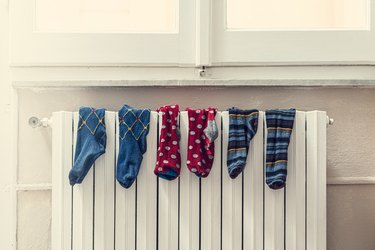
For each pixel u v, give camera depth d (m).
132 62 1.77
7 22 1.79
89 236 1.59
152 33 1.77
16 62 1.75
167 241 1.61
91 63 1.76
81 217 1.59
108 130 1.62
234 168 1.57
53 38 1.75
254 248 1.62
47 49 1.75
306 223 1.64
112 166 1.62
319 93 1.80
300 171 1.63
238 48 1.78
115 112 1.63
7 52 1.78
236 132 1.61
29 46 1.75
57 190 1.61
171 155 1.58
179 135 1.62
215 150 1.63
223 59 1.78
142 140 1.60
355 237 1.79
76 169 1.53
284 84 1.76
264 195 1.64
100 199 1.60
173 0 1.84
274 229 1.62
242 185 1.63
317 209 1.63
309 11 1.90
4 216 1.75
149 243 1.62
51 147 1.75
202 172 1.57
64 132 1.60
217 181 1.63
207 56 1.75
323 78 1.80
